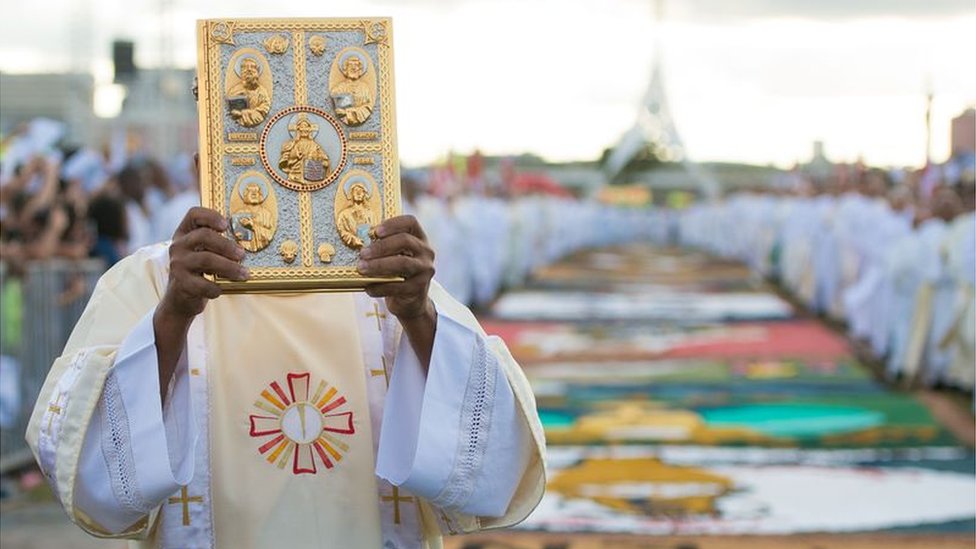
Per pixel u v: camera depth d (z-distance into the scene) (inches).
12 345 314.0
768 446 352.8
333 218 103.0
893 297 506.9
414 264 101.2
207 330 110.1
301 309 111.0
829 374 517.7
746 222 1381.6
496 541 246.4
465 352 107.4
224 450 108.0
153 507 104.0
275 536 107.3
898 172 710.5
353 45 105.0
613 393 456.4
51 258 352.8
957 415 415.5
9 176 369.7
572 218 1681.8
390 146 104.3
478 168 896.3
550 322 733.3
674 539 249.4
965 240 464.1
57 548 249.0
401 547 109.8
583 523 261.3
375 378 110.5
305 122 103.4
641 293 958.4
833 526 261.3
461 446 106.8
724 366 539.2
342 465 108.7
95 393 103.0
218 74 103.5
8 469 314.8
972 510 276.5
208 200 102.3
